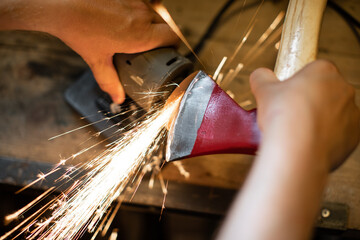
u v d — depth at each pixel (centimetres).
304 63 77
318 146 44
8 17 86
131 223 146
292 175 41
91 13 84
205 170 110
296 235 39
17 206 129
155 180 108
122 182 107
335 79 53
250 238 38
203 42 127
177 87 84
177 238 149
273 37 128
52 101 122
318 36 80
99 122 113
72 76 127
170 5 136
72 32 88
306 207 40
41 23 88
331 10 133
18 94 124
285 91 50
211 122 71
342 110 52
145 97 93
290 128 44
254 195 40
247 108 116
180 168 110
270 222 39
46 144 115
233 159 111
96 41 89
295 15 82
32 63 129
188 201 106
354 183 105
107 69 96
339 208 102
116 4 86
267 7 133
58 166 110
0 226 127
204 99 73
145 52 91
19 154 114
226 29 130
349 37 129
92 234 138
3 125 119
